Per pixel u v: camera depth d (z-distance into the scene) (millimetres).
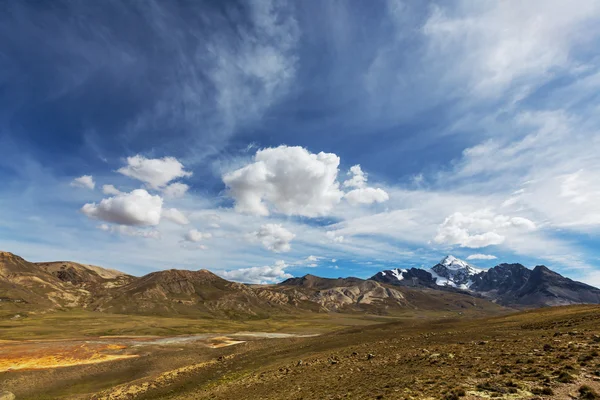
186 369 66000
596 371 21688
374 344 60312
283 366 52656
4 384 66625
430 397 21375
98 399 54031
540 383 20938
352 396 26078
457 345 43094
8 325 190875
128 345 113812
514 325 60219
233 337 143875
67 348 102375
